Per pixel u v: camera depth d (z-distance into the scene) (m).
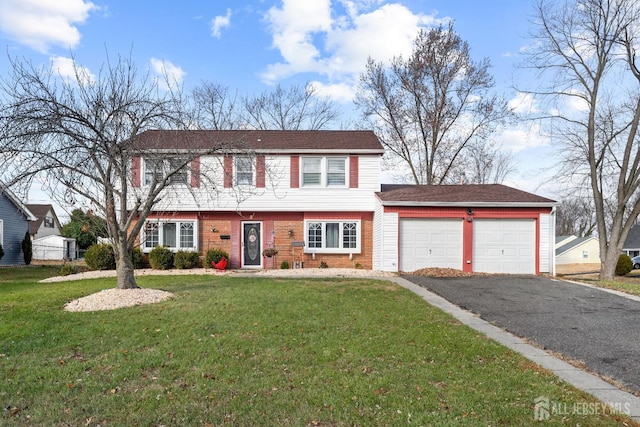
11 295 9.78
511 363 5.30
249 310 7.85
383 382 4.52
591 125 18.38
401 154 27.89
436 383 4.54
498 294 10.81
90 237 33.84
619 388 4.53
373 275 14.62
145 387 4.41
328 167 17.70
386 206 16.02
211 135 18.91
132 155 9.77
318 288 10.88
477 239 16.12
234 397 4.15
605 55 17.58
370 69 27.06
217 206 17.33
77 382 4.52
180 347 5.67
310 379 4.61
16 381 4.53
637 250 39.78
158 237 17.50
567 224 57.25
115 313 7.57
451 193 17.31
